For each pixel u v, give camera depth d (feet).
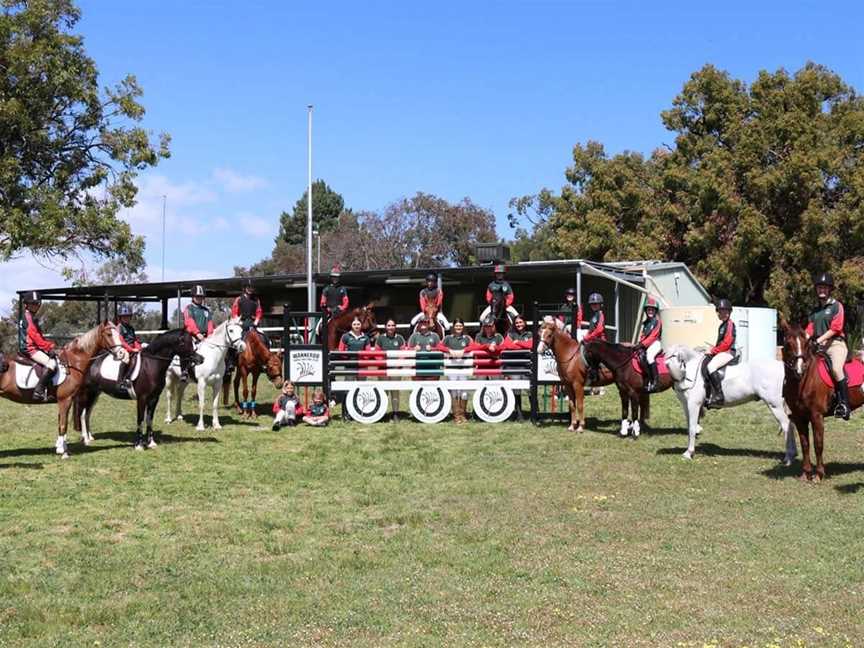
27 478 43.47
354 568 28.86
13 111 104.99
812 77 132.77
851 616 23.68
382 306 103.91
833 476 41.32
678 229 148.46
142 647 22.59
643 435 54.03
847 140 136.67
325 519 35.65
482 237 210.59
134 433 58.29
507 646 22.12
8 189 107.76
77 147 116.47
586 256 150.92
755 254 128.88
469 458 48.03
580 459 46.93
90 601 26.22
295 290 110.32
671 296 102.58
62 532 33.99
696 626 23.09
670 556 29.32
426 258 208.33
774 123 131.34
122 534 33.71
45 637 23.43
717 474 42.45
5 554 31.04
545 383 60.49
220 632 23.49
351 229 221.87
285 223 310.86
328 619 24.16
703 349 47.19
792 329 39.81
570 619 23.79
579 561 28.99
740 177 133.28
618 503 37.04
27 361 48.03
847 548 29.66
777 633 22.54
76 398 53.57
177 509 37.45
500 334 64.13
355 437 55.88
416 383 61.82
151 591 27.07
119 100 115.55
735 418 60.23
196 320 61.57
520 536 32.19
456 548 30.83
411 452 50.37
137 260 116.88
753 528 32.58
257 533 33.55
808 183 125.90
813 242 127.24
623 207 151.64
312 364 62.75
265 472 44.88
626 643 22.07
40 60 107.96
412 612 24.53
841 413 39.01
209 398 78.38
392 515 35.68
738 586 26.16
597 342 53.42
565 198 160.76
